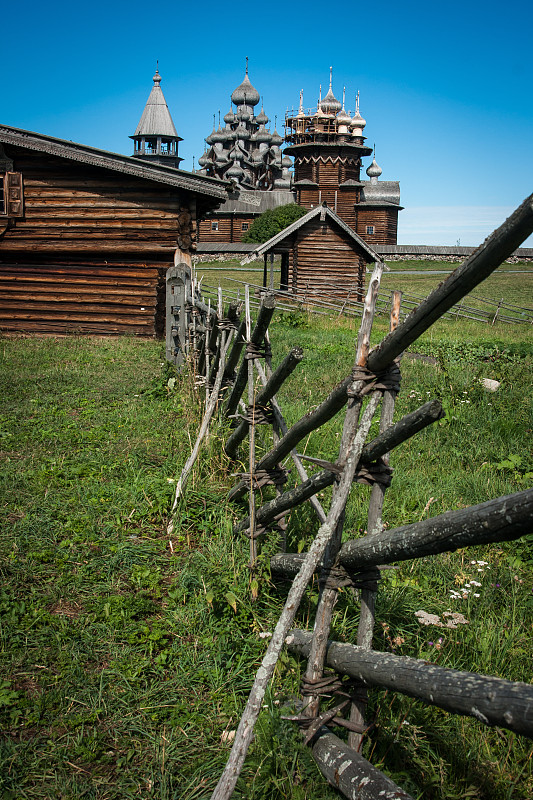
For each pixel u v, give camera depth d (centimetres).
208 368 767
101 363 1293
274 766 286
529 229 198
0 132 1625
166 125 6894
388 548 262
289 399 988
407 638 391
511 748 312
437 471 702
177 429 788
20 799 285
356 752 275
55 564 479
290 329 2198
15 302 1788
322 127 7094
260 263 6069
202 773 299
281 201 7719
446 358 1522
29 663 370
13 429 798
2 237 1717
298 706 307
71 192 1692
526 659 378
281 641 279
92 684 355
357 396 298
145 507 577
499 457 739
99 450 723
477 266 218
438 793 287
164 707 344
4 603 420
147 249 1697
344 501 294
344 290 3078
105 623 409
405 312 2891
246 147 9812
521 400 1005
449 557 507
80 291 1767
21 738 318
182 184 1636
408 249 6656
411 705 321
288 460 666
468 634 396
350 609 414
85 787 291
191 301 1127
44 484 618
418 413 260
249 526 476
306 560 287
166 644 397
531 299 3997
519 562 506
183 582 453
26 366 1228
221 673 363
